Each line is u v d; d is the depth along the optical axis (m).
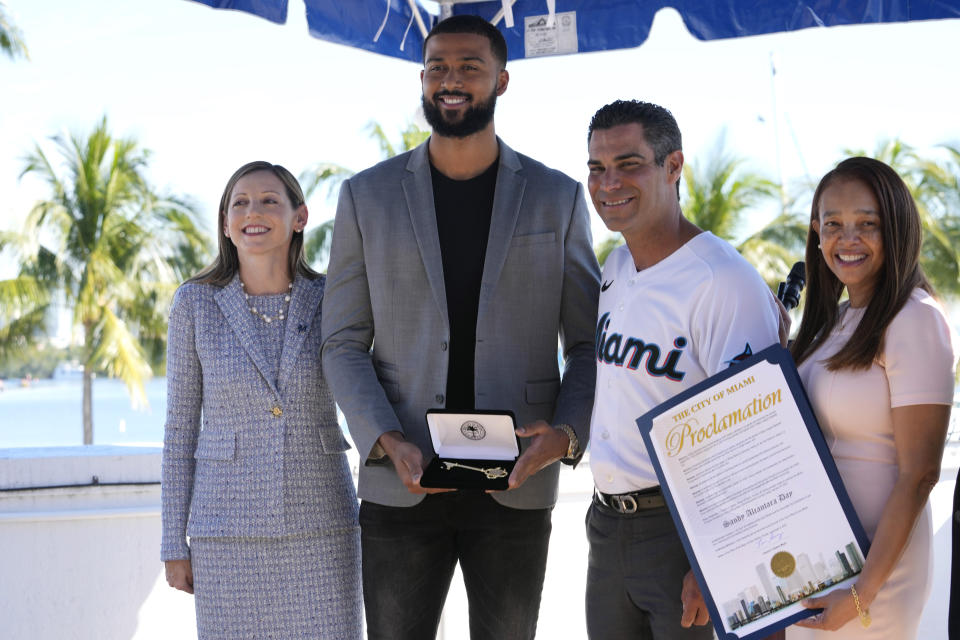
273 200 2.80
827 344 2.22
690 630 2.30
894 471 2.07
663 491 2.13
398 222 2.74
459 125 2.65
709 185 32.00
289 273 2.92
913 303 2.05
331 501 2.79
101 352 33.88
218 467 2.74
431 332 2.71
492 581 2.74
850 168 2.14
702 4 3.67
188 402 2.83
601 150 2.33
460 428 2.50
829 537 1.99
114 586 3.36
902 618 2.04
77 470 3.33
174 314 2.83
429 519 2.72
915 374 2.01
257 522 2.70
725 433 2.07
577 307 2.81
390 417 2.62
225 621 2.71
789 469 2.02
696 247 2.30
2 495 3.26
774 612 2.03
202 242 36.19
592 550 2.46
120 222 34.75
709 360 2.23
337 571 2.79
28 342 34.12
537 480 2.73
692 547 2.10
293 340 2.79
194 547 2.75
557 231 2.77
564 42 3.73
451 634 3.52
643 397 2.31
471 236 2.76
